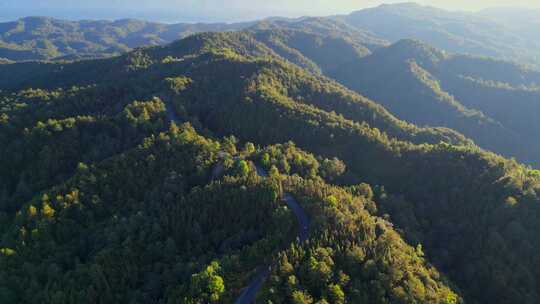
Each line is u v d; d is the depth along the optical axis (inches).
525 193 5462.6
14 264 4387.3
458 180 6259.8
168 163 5935.0
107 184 5506.9
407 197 6481.3
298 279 3535.9
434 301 3708.2
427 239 5462.6
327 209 4360.2
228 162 5757.9
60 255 4554.6
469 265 4943.4
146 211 5012.3
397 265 3846.0
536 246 4832.7
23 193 6269.7
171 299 3668.8
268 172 5728.3
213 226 4640.8
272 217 4421.8
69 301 3900.1
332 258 3759.8
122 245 4421.8
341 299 3376.0
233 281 3690.9
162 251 4372.5
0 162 6697.8
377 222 4557.1
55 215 4955.7
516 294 4443.9
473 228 5472.4
